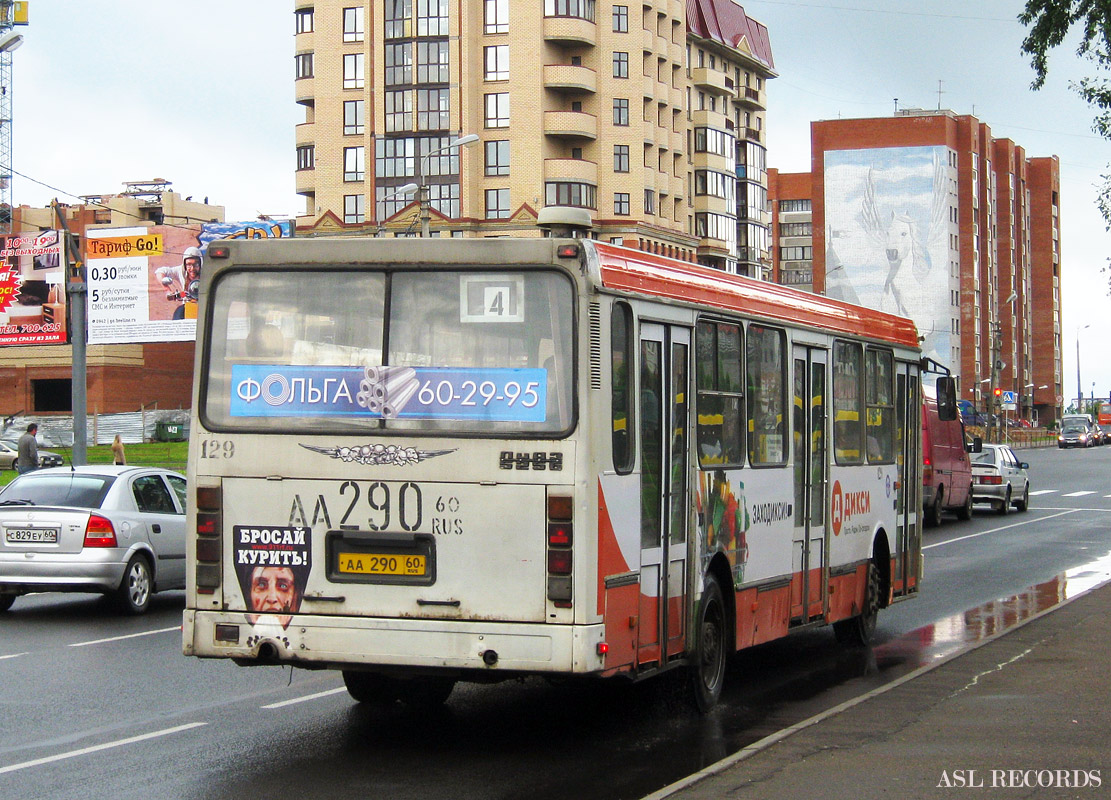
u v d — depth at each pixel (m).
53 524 15.72
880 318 14.24
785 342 11.52
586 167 84.75
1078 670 11.40
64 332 48.09
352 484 8.36
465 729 9.64
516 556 8.09
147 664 12.48
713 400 10.05
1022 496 37.44
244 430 8.55
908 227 118.69
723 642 10.36
